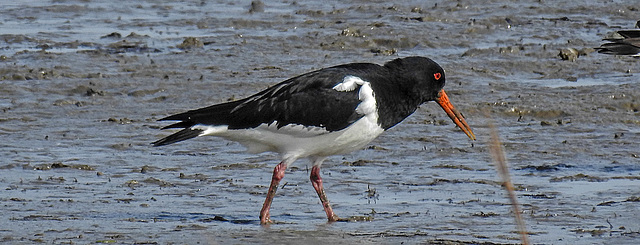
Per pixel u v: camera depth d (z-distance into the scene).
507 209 11.27
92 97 17.70
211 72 19.53
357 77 11.00
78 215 10.85
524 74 19.67
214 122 10.97
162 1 28.28
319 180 11.21
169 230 10.29
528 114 16.64
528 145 14.69
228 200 11.77
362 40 22.33
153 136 15.27
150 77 19.08
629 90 17.70
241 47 21.80
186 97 17.81
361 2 27.56
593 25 24.16
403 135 15.20
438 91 11.64
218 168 13.41
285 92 10.95
